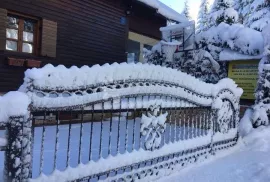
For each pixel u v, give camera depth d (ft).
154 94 13.65
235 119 22.15
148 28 45.85
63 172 9.77
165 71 14.40
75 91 10.45
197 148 17.26
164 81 14.30
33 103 9.00
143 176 13.15
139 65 12.91
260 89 25.09
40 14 26.58
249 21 59.62
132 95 12.46
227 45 32.37
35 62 25.72
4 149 8.40
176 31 39.91
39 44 26.78
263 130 23.66
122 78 12.00
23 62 24.99
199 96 17.66
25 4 25.30
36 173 12.54
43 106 9.26
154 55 42.14
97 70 11.05
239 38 30.30
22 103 8.59
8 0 24.02
